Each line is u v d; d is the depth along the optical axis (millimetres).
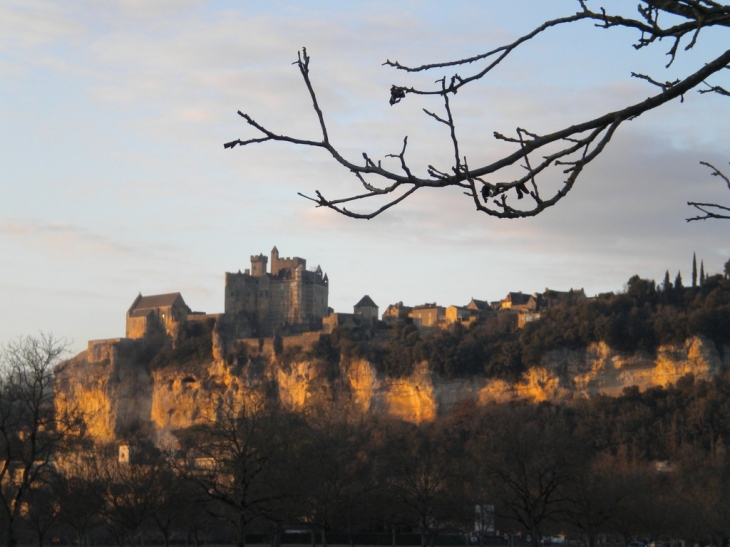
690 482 157375
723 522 127688
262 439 90688
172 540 150375
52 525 104188
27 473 75375
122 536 97938
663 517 124250
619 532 123875
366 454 130125
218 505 111125
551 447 103562
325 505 100938
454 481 112688
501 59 11102
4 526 91250
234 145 11102
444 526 132750
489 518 114000
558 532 146375
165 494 97812
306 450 102062
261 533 154625
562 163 10984
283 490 91750
